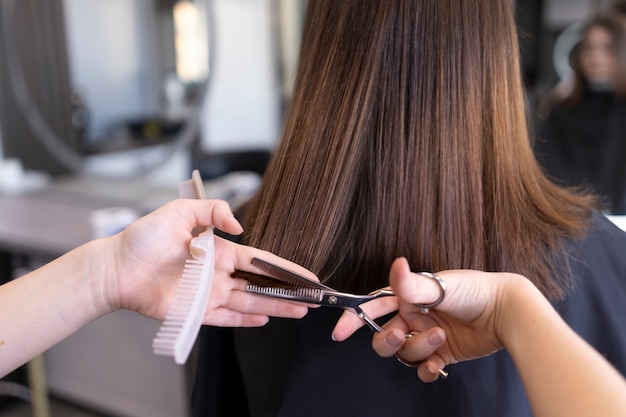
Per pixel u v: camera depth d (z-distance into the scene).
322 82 0.52
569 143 1.69
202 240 0.44
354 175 0.51
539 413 0.35
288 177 0.53
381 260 0.53
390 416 0.53
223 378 0.66
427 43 0.49
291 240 0.53
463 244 0.51
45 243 1.44
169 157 1.90
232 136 1.93
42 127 2.05
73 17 1.91
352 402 0.53
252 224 0.58
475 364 0.51
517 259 0.50
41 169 2.08
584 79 1.69
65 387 1.83
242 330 0.60
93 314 0.50
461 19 0.49
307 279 0.47
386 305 0.48
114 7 1.88
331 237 0.52
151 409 1.67
